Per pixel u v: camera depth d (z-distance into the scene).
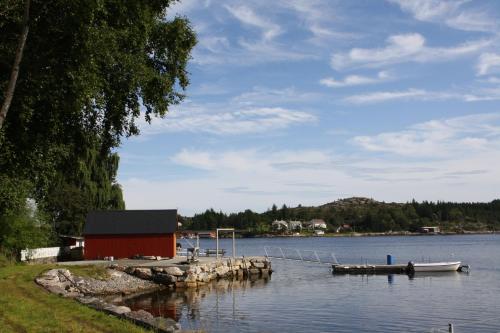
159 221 55.06
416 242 163.75
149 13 19.72
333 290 40.19
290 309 31.05
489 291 38.81
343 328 25.47
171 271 42.34
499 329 25.20
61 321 16.53
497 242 150.88
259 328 25.39
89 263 46.34
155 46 22.20
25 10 16.31
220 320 27.53
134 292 38.66
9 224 42.03
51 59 18.06
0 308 18.48
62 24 17.33
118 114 21.28
